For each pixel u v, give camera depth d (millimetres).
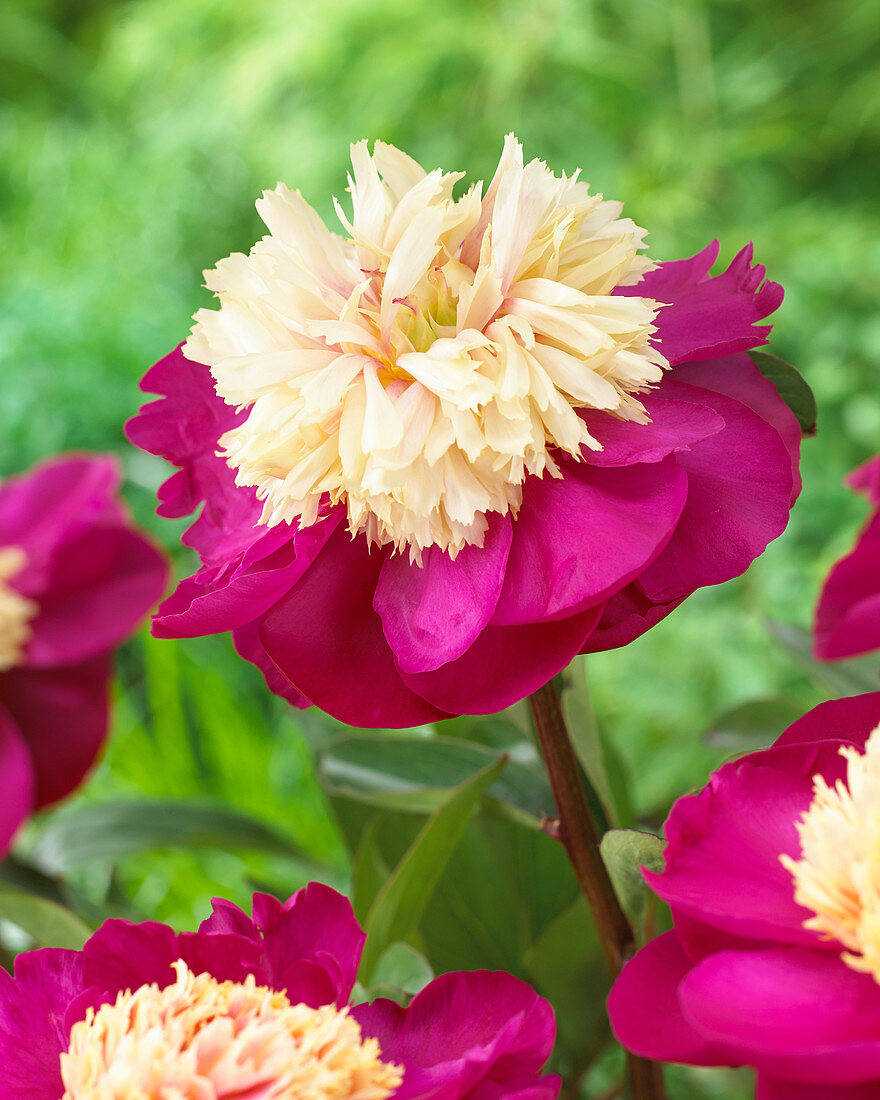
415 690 450
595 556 439
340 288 468
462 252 467
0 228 2207
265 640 466
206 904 1014
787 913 421
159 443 508
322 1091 411
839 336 1822
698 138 2037
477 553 453
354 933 459
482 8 2188
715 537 454
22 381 1470
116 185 2195
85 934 583
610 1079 736
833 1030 398
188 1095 407
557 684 502
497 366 444
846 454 1751
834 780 443
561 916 571
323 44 2115
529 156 2072
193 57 2375
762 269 490
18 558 663
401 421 442
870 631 394
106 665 671
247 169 2248
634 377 448
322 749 625
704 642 1582
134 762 1112
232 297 471
